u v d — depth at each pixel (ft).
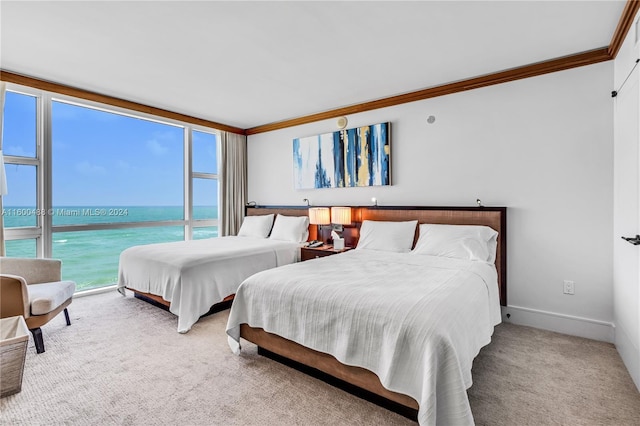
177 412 5.55
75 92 11.56
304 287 6.63
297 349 6.64
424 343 4.75
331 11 6.88
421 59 9.24
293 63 9.52
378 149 12.78
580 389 6.27
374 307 5.52
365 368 5.48
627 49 7.24
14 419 5.33
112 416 5.43
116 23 7.31
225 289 10.48
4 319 7.02
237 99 12.89
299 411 5.57
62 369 7.00
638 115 6.33
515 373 6.90
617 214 8.07
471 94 10.77
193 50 8.68
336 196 14.43
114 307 11.20
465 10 6.85
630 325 6.86
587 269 8.93
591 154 8.82
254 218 16.15
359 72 10.18
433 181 11.62
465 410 4.42
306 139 15.17
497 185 10.32
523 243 9.89
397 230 11.39
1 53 8.84
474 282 7.15
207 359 7.51
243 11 6.86
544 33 7.79
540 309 9.64
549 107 9.41
